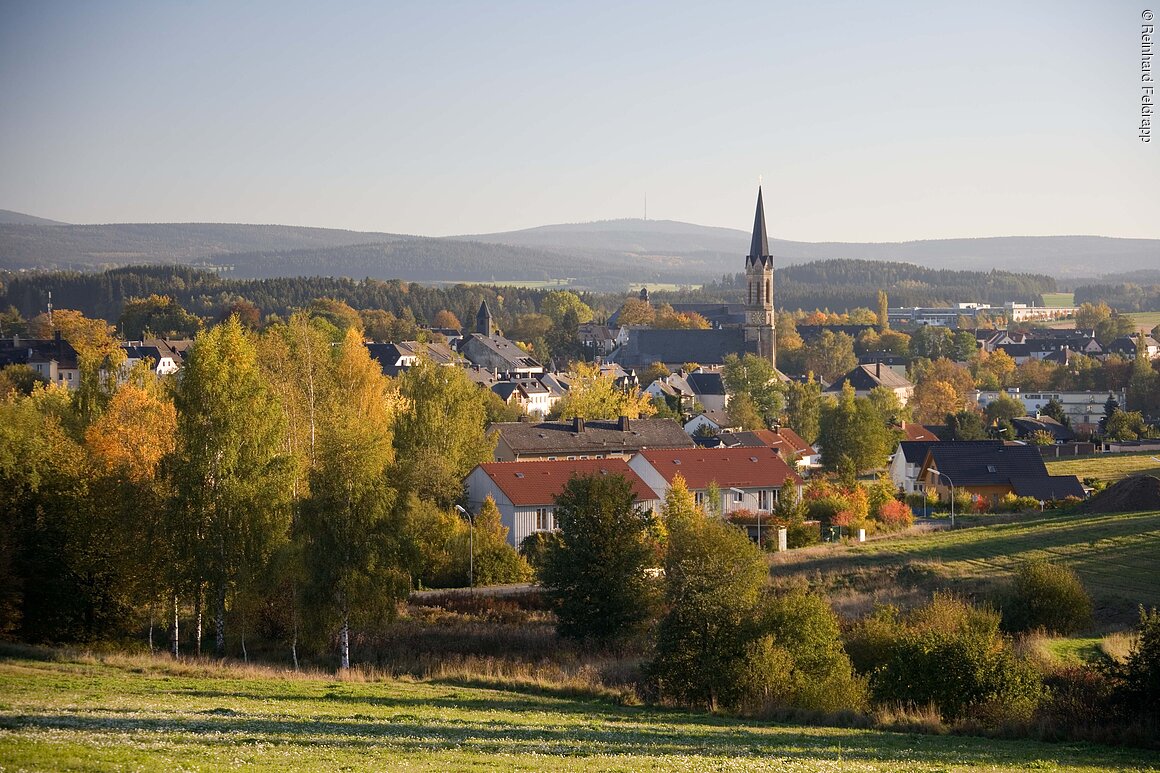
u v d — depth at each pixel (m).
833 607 64.69
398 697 40.97
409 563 55.41
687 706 44.16
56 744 23.14
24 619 55.19
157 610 60.69
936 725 38.62
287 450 70.50
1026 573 58.34
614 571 59.50
